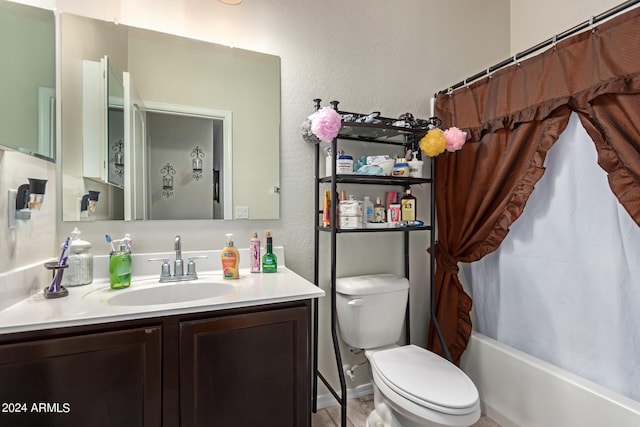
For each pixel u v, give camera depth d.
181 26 1.49
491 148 1.62
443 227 1.89
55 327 0.87
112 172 1.39
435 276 1.95
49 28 1.22
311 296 1.17
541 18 2.04
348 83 1.80
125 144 1.41
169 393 0.98
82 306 1.00
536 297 1.51
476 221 1.70
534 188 1.44
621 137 1.14
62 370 0.87
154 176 1.45
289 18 1.68
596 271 1.29
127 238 1.31
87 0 1.36
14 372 0.83
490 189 1.61
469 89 1.76
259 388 1.10
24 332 0.85
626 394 1.20
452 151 1.69
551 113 1.37
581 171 1.33
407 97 1.95
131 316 0.94
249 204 1.60
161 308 0.98
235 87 1.58
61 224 1.31
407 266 1.90
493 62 2.20
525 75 1.46
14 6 1.00
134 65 1.42
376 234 1.88
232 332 1.06
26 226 1.09
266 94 1.63
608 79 1.15
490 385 1.65
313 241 1.73
